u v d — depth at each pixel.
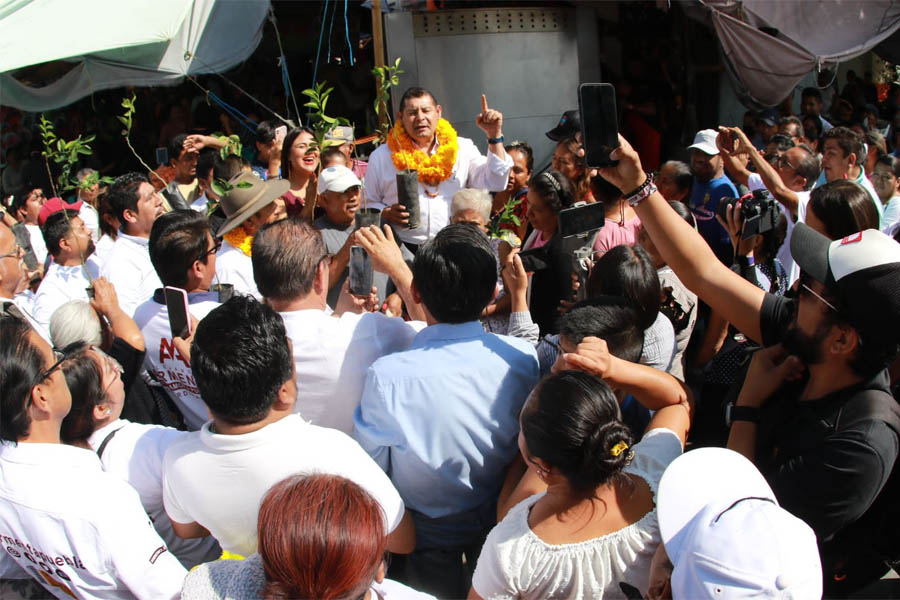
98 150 8.14
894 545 1.80
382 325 2.28
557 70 6.55
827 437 1.62
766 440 1.79
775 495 1.65
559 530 1.54
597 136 1.90
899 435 1.60
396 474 2.13
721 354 2.97
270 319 1.76
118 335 2.48
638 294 2.25
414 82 6.15
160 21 5.66
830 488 1.58
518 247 3.93
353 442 1.88
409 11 6.05
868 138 6.43
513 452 2.14
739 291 1.94
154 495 2.03
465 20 6.19
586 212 2.22
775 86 7.08
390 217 3.63
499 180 4.42
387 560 2.12
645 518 1.56
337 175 3.54
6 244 3.35
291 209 4.29
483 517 2.21
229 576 1.29
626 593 1.51
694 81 8.50
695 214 4.79
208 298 2.64
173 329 2.24
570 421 1.51
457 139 4.49
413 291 2.17
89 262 3.93
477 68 6.28
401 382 2.04
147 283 3.57
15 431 1.72
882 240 1.60
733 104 8.77
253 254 2.20
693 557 1.23
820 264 1.64
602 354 1.83
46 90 6.22
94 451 2.04
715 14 6.74
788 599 1.15
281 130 5.12
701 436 3.00
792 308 1.92
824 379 1.70
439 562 2.20
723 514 1.26
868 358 1.62
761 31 6.91
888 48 8.95
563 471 1.54
